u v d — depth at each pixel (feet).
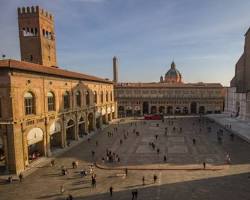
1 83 112.88
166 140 184.96
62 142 164.45
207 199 86.07
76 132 188.75
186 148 158.51
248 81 259.19
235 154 142.61
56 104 157.79
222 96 366.43
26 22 215.51
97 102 243.40
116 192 94.02
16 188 99.19
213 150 152.46
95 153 150.82
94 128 232.12
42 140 142.31
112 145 171.63
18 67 116.06
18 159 116.88
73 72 212.43
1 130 114.62
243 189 93.66
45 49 223.71
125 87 364.17
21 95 120.88
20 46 218.38
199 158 135.23
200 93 366.43
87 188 98.32
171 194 90.89
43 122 141.69
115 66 465.88
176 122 281.74
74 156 144.56
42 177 111.14
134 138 194.70
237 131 211.41
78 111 192.03
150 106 365.81
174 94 366.02
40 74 138.21
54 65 241.96
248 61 257.96
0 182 105.70
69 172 117.08
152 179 106.52
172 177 108.17
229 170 115.55
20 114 119.65
